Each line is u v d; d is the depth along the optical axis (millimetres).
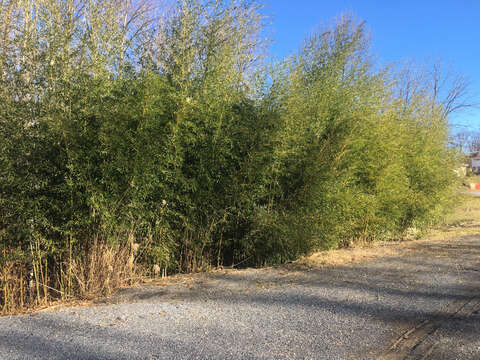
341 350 3547
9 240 5133
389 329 4070
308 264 7352
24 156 5168
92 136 5531
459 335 3893
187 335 3891
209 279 6312
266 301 5082
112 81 5980
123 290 5688
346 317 4441
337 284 5961
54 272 5582
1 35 5492
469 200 18531
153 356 3393
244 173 7047
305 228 7527
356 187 9305
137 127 5852
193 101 6531
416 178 12281
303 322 4277
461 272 6789
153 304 4949
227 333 3949
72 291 5488
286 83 7434
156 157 6082
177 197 6465
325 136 8273
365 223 9852
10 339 3812
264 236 7289
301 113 7477
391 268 7109
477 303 4969
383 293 5449
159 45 7344
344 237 9664
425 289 5664
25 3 6578
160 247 6434
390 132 9930
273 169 7180
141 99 5820
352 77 9141
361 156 9250
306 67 8641
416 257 8172
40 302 5195
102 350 3520
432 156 13062
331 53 9133
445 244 10055
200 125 6840
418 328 4102
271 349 3559
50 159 5418
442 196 13531
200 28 7117
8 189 5133
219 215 7043
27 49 5406
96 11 6578
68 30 5680
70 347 3592
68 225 5387
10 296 5047
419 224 12617
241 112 7387
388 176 9898
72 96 5453
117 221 5887
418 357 3404
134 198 5898
